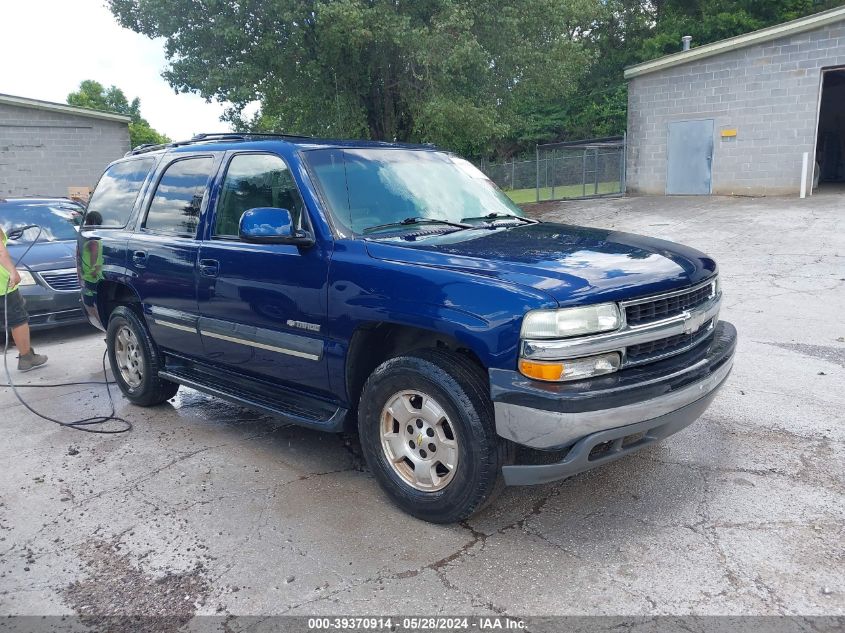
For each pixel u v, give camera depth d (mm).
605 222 16547
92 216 5766
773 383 5344
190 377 4859
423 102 18297
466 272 3139
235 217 4266
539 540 3221
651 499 3572
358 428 3684
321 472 4098
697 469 3895
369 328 3512
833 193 18453
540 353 2846
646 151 20562
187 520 3549
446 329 3084
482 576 2945
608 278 3027
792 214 14922
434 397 3232
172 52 18156
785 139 18281
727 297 8562
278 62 17781
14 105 20500
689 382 3166
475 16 17641
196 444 4625
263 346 4031
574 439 2906
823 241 11828
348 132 20328
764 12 33531
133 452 4523
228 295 4199
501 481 3205
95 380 6402
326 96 19688
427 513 3365
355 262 3479
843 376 5449
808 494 3555
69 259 8305
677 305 3260
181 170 4844
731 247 12055
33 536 3453
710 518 3352
